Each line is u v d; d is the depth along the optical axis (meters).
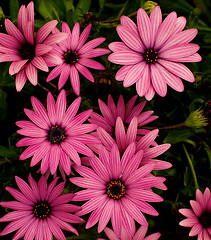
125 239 0.41
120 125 0.39
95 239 0.44
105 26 0.44
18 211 0.40
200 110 0.44
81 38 0.41
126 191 0.39
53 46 0.40
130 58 0.39
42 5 0.45
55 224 0.40
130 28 0.39
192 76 0.40
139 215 0.39
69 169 0.38
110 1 0.48
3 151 0.43
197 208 0.41
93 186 0.39
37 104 0.39
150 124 0.46
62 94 0.39
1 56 0.38
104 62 0.44
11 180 0.44
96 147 0.39
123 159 0.38
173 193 0.47
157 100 0.45
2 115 0.46
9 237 0.45
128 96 0.44
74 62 0.41
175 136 0.44
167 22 0.39
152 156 0.39
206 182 0.47
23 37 0.38
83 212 0.39
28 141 0.38
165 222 0.46
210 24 0.53
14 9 0.43
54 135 0.39
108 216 0.39
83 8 0.46
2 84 0.45
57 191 0.39
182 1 0.48
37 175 0.44
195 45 0.39
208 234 0.42
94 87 0.43
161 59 0.40
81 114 0.39
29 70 0.38
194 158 0.47
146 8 0.43
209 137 0.47
